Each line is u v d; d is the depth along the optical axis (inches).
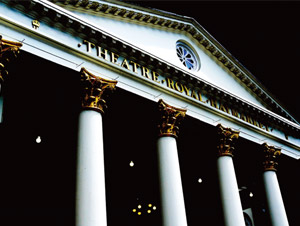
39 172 701.3
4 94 487.8
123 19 624.4
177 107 593.6
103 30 509.0
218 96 687.1
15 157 662.5
